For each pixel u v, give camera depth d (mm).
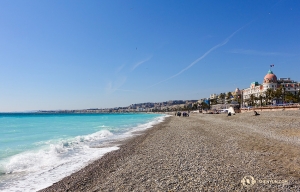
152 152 15930
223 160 12359
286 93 112438
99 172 11430
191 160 12672
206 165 11414
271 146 15695
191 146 17438
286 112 50156
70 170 12211
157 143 20266
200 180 9109
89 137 26688
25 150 18125
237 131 26219
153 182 9180
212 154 14070
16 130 37969
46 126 48281
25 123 59875
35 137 27453
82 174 11227
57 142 22688
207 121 50812
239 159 12438
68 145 20953
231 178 9203
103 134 29641
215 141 19438
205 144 18094
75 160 14625
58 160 14680
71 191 8930
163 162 12578
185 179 9336
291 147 15062
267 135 21438
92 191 8695
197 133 26734
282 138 19266
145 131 34031
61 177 10984
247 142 17906
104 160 14188
